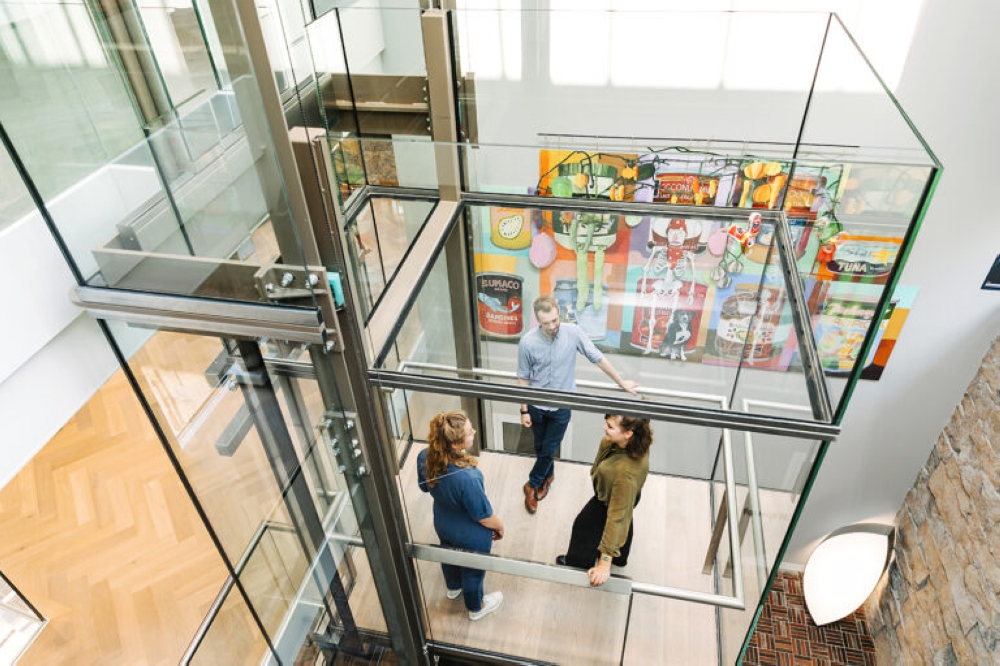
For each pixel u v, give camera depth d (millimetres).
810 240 2146
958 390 4016
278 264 1825
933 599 3891
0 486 1808
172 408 2158
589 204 2283
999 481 3387
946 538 3877
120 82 1542
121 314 1927
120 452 5598
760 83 2742
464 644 3375
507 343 2441
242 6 1432
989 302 3641
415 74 2752
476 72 2865
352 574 2990
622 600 3162
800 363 2146
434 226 2365
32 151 1592
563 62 2828
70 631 4410
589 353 2346
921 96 2992
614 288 2314
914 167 1629
